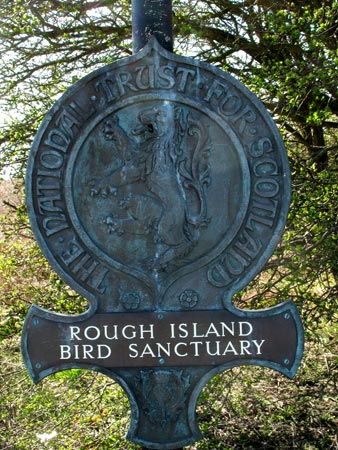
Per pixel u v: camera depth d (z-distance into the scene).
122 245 2.31
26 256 4.57
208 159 2.29
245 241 2.30
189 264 2.30
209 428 4.26
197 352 2.31
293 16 3.71
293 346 2.30
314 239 3.72
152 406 2.31
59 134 2.28
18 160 4.57
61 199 2.29
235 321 2.30
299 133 4.66
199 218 2.30
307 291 4.28
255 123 2.28
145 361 2.32
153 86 2.28
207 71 2.27
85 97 2.28
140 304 2.31
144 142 2.29
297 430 4.23
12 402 4.28
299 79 3.76
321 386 4.11
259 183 2.29
